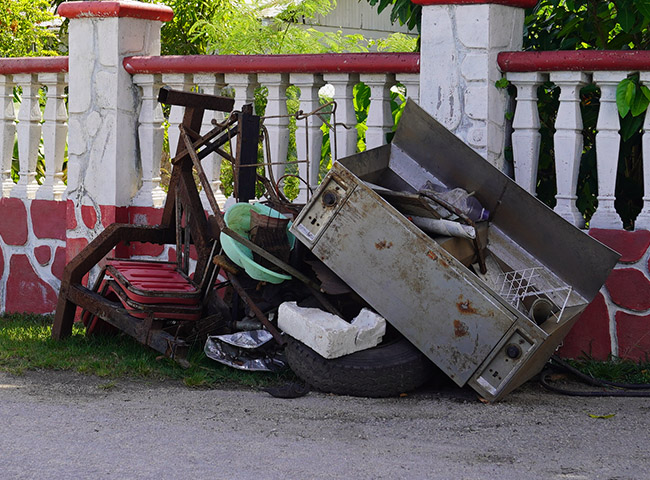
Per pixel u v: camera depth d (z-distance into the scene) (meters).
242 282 5.80
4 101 8.04
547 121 6.74
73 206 7.48
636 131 6.43
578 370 5.75
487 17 5.95
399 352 5.23
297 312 5.32
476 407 5.00
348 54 6.51
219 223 5.54
